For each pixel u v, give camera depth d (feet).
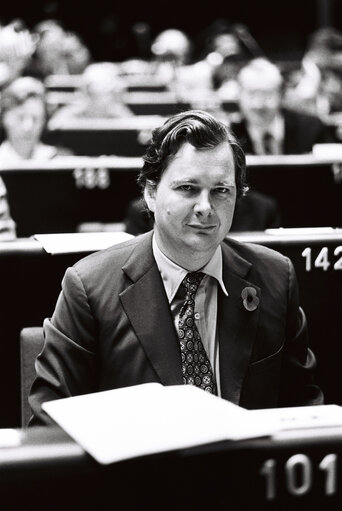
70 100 42.32
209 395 7.25
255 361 9.80
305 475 6.03
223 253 9.96
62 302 9.86
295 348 10.32
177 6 72.18
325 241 12.49
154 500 5.84
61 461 5.76
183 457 5.86
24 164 24.03
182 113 9.27
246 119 31.55
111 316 9.57
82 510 5.78
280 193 24.36
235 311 9.77
